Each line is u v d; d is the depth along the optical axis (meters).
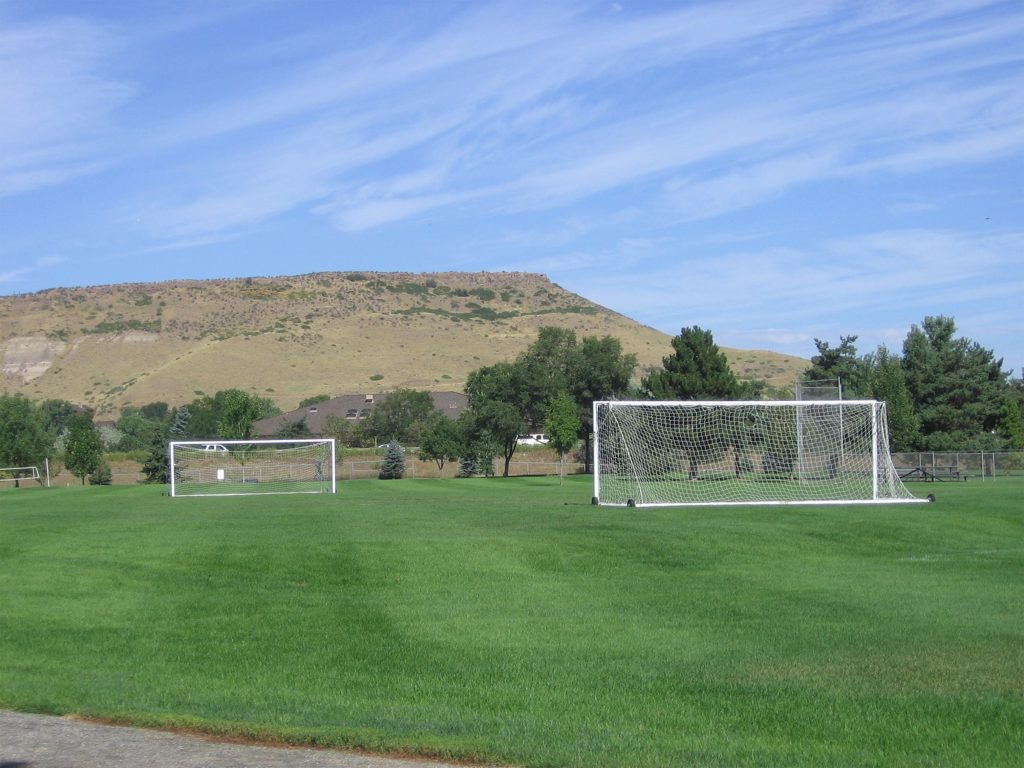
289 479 68.94
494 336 182.75
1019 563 21.38
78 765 8.13
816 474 48.81
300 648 13.42
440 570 19.78
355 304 196.00
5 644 13.84
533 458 87.06
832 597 17.02
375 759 8.34
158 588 18.09
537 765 8.17
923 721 9.46
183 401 137.75
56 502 42.50
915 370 69.62
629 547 22.44
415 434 99.69
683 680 11.26
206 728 9.24
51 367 157.00
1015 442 68.56
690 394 68.25
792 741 8.89
